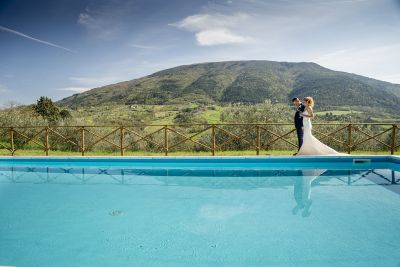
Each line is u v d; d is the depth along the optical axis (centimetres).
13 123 1333
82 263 311
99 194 558
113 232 388
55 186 614
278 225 402
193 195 545
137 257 323
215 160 772
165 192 566
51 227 406
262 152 934
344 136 1092
